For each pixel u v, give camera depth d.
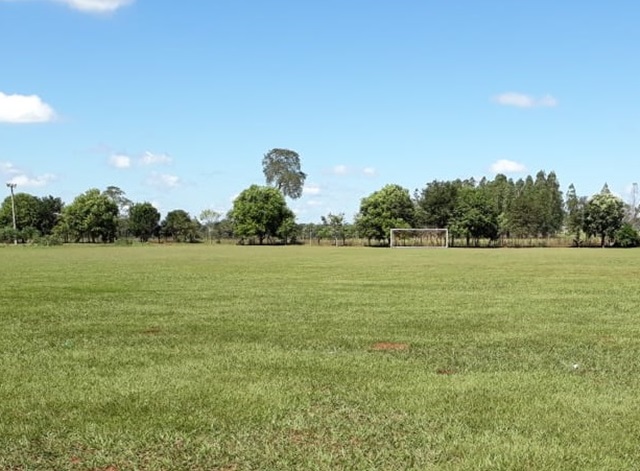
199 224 132.25
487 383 8.25
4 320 14.42
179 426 6.46
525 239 112.00
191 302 17.95
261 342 11.48
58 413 6.95
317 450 5.75
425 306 16.97
